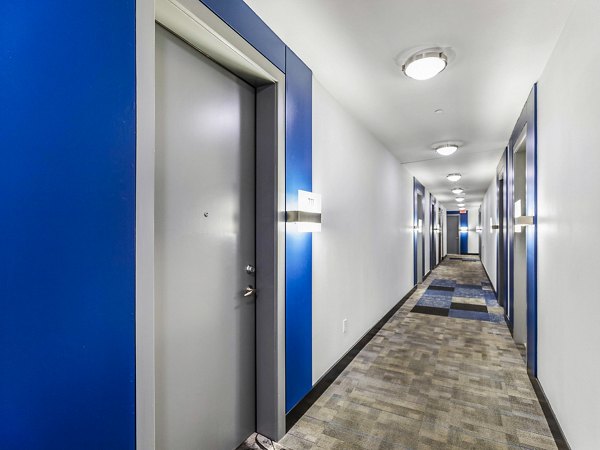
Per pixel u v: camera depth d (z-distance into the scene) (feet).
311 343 7.74
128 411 3.22
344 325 10.22
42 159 2.59
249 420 6.28
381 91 8.99
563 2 5.39
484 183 25.73
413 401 7.57
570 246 5.77
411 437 6.27
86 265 2.89
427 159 17.34
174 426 4.67
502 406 7.34
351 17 5.82
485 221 31.89
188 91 4.92
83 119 2.86
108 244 3.05
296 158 7.00
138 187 3.31
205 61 5.26
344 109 10.23
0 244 2.37
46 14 2.61
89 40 2.91
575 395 5.49
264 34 5.87
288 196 6.68
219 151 5.54
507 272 14.20
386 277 15.24
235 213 5.91
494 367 9.46
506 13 5.68
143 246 3.36
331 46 6.77
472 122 11.44
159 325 4.43
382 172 14.47
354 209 11.12
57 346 2.69
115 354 3.12
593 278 4.77
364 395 7.85
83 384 2.87
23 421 2.50
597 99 4.64
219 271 5.52
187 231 4.89
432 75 7.36
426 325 13.82
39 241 2.58
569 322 5.83
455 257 49.39
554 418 6.71
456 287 23.13
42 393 2.61
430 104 9.90
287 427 6.59
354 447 6.00
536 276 8.47
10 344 2.43
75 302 2.81
